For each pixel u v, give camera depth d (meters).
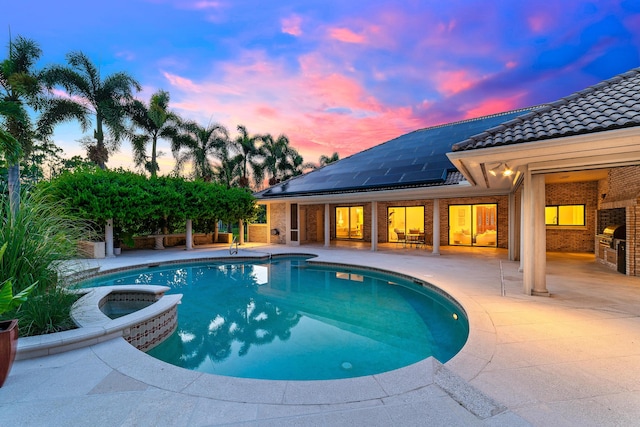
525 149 5.78
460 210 18.59
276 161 31.28
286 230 20.69
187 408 3.05
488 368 3.79
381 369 4.88
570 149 5.71
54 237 5.72
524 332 4.96
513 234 13.09
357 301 8.77
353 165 21.11
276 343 5.94
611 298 6.98
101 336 4.73
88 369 3.88
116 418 2.90
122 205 14.52
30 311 4.79
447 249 17.12
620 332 4.95
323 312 7.86
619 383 3.44
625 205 9.73
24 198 5.71
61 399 3.22
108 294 7.30
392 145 23.44
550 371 3.71
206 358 5.35
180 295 6.88
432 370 3.75
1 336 3.46
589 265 11.45
